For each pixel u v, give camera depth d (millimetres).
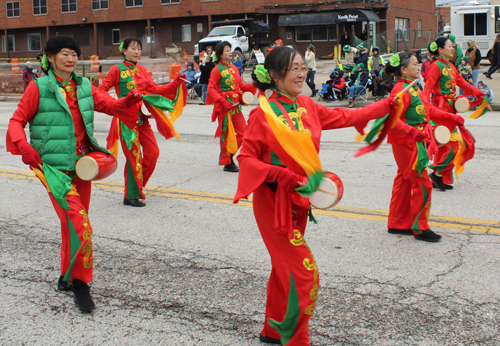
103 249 5141
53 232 5707
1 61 48375
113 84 6418
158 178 8000
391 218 5301
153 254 4988
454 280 4191
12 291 4281
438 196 6559
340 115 3203
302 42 36656
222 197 6879
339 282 4238
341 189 2887
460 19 27375
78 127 3988
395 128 4445
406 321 3594
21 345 3459
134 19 41781
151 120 15273
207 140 11359
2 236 5594
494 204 6129
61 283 4262
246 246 5125
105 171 3918
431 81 6660
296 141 2699
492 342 3295
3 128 13805
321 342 3371
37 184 7836
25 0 46531
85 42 45531
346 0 34031
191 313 3830
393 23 37062
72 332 3615
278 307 3268
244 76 25609
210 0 38281
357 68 17078
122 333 3582
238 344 3398
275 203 2926
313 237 5277
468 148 6387
